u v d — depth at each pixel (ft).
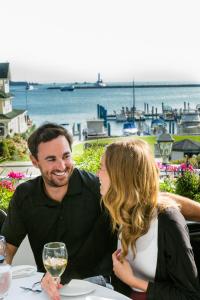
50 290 6.12
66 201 8.05
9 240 8.35
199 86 340.18
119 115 173.88
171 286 6.37
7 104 97.71
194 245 8.11
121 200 6.59
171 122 163.02
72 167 7.98
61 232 8.10
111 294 6.18
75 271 8.18
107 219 8.20
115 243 8.38
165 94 341.82
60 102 317.22
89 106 311.06
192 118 93.04
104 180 6.83
